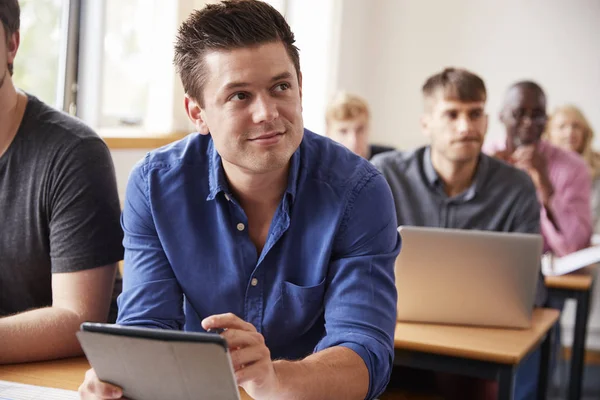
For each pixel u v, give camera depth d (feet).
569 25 17.60
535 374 9.37
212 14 4.79
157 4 12.60
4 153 6.31
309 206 5.36
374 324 5.18
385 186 5.48
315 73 17.02
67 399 5.04
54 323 5.94
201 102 4.93
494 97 18.19
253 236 5.44
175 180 5.46
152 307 5.38
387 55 18.85
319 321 5.64
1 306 6.57
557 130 16.15
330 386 4.76
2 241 6.39
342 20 17.51
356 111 13.82
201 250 5.43
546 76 17.80
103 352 4.08
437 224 10.28
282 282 5.40
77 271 6.19
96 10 11.42
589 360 16.96
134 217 5.53
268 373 4.44
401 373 8.40
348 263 5.30
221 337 3.77
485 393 8.69
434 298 8.05
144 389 4.17
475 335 7.77
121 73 12.26
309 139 5.55
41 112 6.43
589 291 11.37
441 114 9.94
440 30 18.43
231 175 5.28
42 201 6.27
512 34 17.94
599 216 16.25
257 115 4.67
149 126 12.85
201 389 4.00
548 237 13.91
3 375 5.56
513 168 10.34
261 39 4.69
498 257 7.94
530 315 8.04
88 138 6.38
